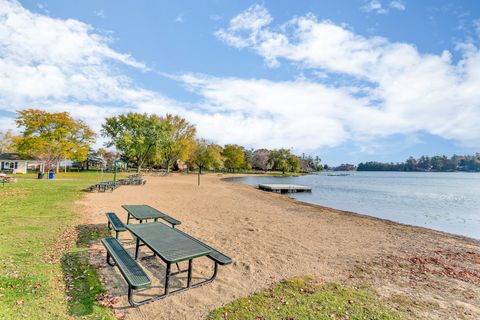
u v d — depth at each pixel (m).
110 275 3.81
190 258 3.24
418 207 18.02
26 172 35.53
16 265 3.83
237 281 3.87
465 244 7.37
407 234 8.28
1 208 8.31
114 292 3.34
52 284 3.36
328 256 5.32
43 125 30.97
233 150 75.75
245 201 14.66
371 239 7.15
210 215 9.46
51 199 10.60
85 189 14.96
